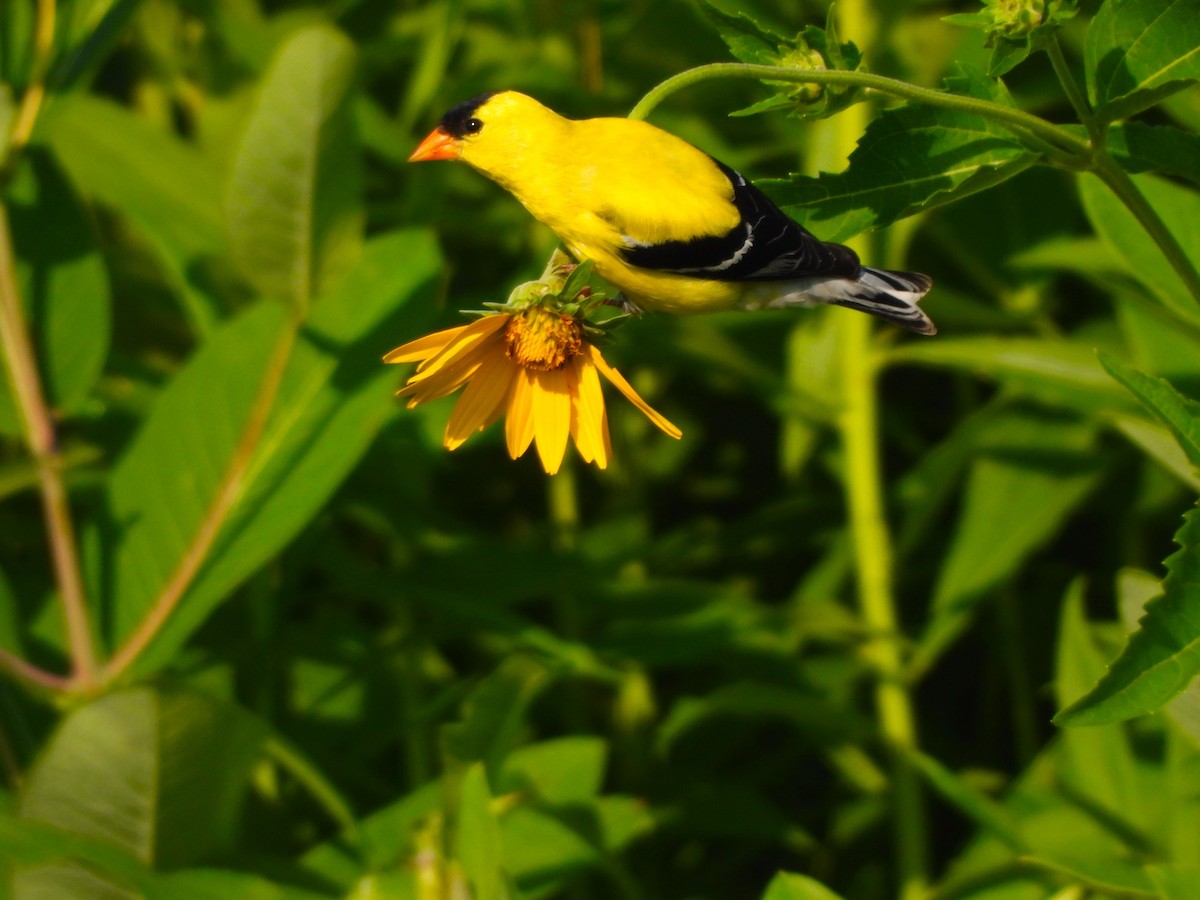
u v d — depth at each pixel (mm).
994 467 4387
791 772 5008
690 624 4348
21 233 4301
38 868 4207
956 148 4145
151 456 4281
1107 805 4316
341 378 4285
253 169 4262
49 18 4277
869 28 4379
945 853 4793
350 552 4438
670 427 4141
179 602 4266
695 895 4422
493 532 4738
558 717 4438
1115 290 4285
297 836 4355
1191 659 4098
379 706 4387
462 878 4188
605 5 4477
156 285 4441
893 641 4363
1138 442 4234
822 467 4730
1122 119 4141
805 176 4145
